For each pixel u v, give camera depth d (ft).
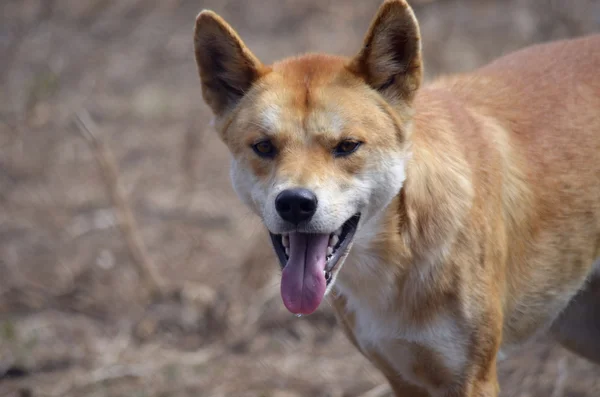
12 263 56.03
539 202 31.81
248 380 43.39
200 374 44.04
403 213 29.76
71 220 61.36
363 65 29.58
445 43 75.72
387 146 29.40
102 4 96.63
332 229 28.27
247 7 95.04
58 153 71.56
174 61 86.79
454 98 32.65
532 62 34.60
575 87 33.71
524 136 32.32
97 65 86.48
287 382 43.14
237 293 49.80
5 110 78.69
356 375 43.62
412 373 31.45
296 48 83.41
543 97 33.32
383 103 29.68
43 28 93.91
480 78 34.06
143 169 67.82
